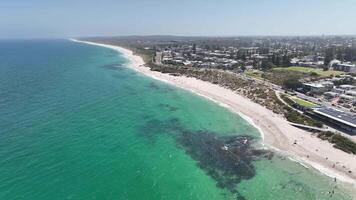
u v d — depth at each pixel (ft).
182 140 260.01
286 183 194.49
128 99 396.57
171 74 612.70
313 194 182.70
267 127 295.28
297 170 211.20
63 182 180.04
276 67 650.43
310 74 541.75
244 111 349.00
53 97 382.63
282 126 296.92
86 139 248.11
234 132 282.36
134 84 509.35
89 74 604.90
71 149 226.17
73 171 193.88
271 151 241.35
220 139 264.93
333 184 193.67
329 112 311.06
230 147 247.91
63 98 380.99
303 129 290.35
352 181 196.95
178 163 216.54
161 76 600.39
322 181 197.16
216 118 324.60
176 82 536.42
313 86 421.59
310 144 253.85
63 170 193.88
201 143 254.88
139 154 227.20
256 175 203.92
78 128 272.10
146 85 504.84
